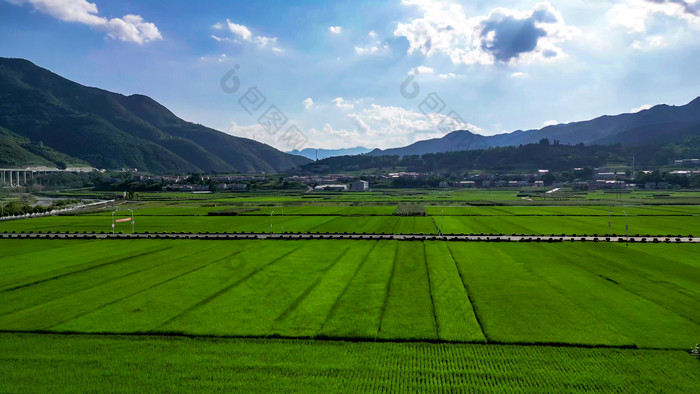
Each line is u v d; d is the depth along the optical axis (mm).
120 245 96062
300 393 33812
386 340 43125
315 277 66125
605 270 69625
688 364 37812
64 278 66625
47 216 162375
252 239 103062
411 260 78188
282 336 44031
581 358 39188
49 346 42125
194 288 60562
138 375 36688
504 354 40125
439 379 35969
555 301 53844
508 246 91688
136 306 53031
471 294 56969
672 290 58094
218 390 34406
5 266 75125
